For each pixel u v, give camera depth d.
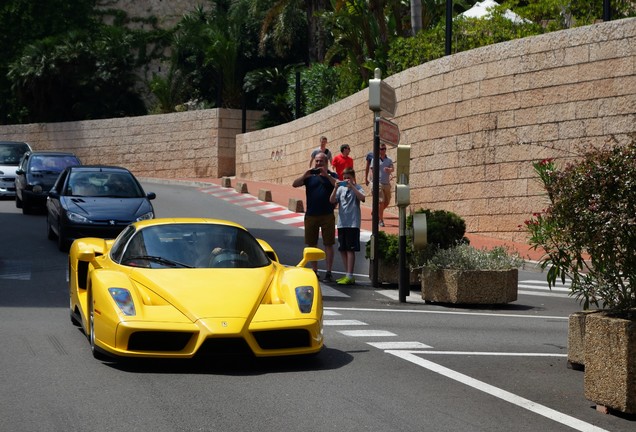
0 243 20.34
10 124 57.75
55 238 21.06
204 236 9.99
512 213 23.52
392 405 7.51
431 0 34.25
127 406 7.30
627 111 20.78
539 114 22.78
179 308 8.59
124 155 51.34
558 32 22.33
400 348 10.21
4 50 57.25
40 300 13.33
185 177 48.41
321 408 7.36
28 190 26.23
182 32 52.34
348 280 16.30
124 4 58.50
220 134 46.97
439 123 26.14
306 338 8.77
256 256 9.96
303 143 37.34
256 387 8.04
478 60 24.59
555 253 8.74
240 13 48.81
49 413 7.07
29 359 9.08
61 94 54.12
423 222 13.97
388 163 24.31
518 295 16.28
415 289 16.31
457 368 9.16
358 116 31.36
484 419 7.15
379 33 34.75
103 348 8.69
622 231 7.68
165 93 51.41
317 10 42.84
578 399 7.95
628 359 7.21
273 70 46.50
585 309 9.23
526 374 8.97
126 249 9.88
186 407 7.30
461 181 25.20
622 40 20.89
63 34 55.09
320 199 16.39
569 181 7.94
